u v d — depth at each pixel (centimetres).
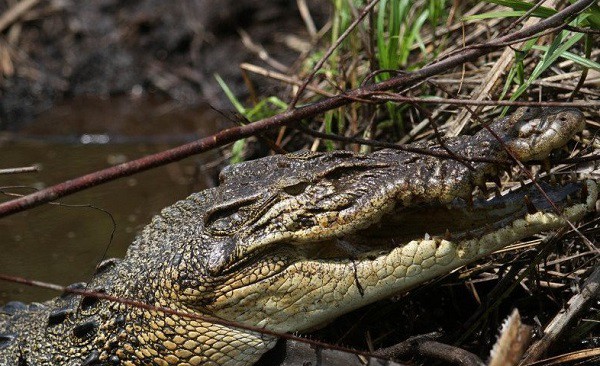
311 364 734
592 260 792
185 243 743
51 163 1466
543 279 809
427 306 827
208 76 1734
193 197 816
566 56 799
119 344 752
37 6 1900
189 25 1814
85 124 1662
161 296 737
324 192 719
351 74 1096
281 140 1120
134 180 1372
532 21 912
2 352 843
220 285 716
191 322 730
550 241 772
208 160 1302
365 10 767
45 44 1856
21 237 1204
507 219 704
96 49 1836
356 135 1038
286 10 1758
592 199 699
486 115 926
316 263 720
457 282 822
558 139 675
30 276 1081
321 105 708
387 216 743
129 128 1627
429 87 1023
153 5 1878
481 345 757
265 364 748
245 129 694
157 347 741
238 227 725
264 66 1670
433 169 704
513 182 847
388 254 714
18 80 1786
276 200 720
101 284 791
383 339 796
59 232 1209
